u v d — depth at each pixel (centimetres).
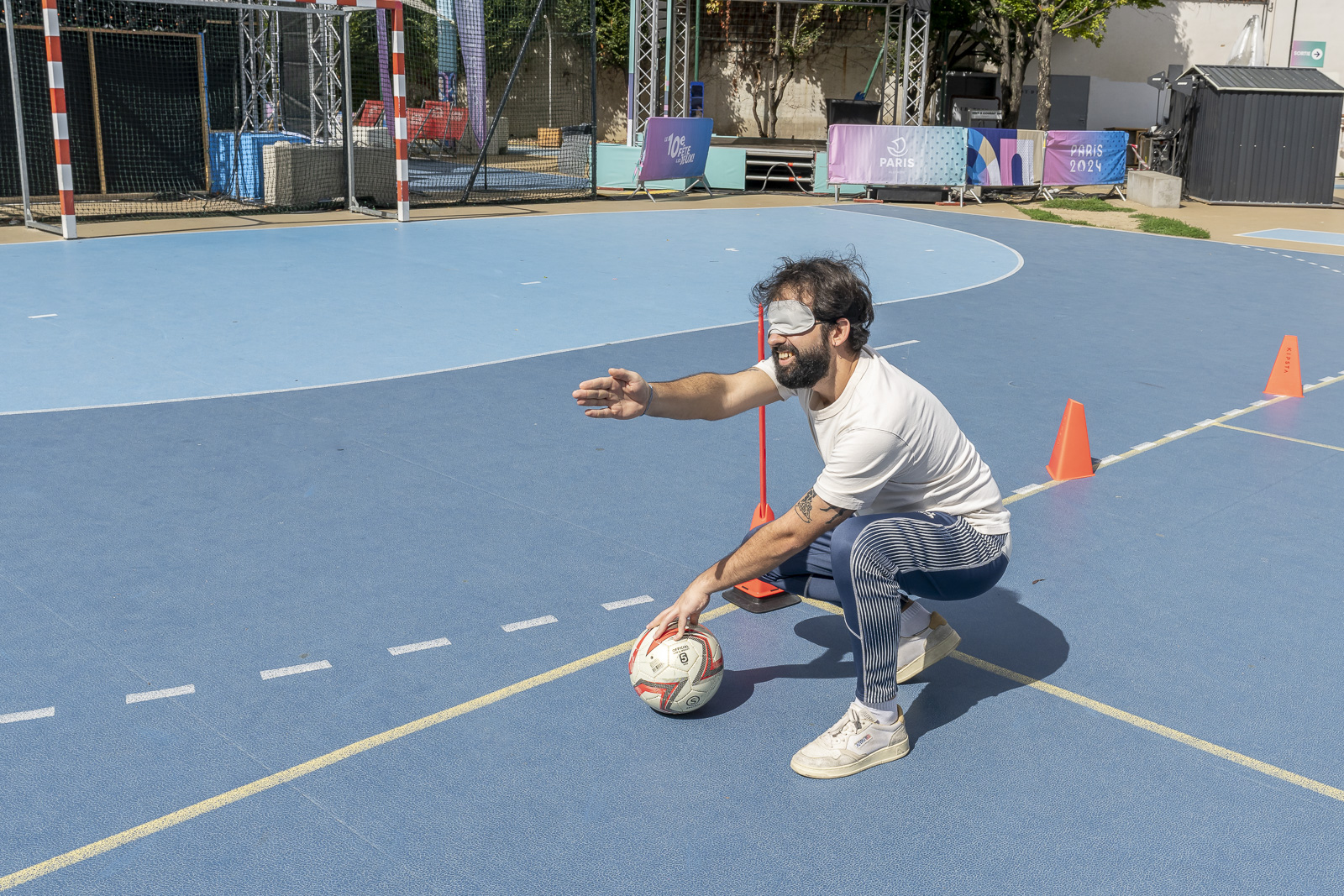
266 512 516
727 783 321
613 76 3303
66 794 305
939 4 2812
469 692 366
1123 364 878
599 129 3338
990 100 2434
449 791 312
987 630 426
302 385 743
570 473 583
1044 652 408
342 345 868
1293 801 320
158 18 1788
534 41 3086
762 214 1917
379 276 1196
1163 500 571
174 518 506
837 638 417
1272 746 349
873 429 307
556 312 1030
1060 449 603
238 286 1112
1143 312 1114
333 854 284
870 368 315
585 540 494
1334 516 553
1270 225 1962
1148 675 393
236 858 281
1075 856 293
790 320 303
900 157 2125
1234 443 671
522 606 428
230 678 370
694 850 290
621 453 619
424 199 1973
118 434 627
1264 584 471
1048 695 377
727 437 657
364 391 731
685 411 338
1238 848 297
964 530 333
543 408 704
